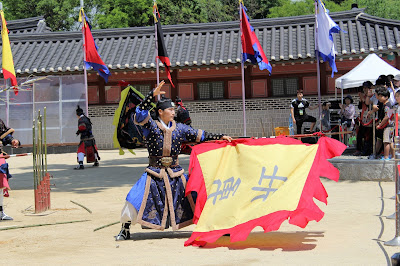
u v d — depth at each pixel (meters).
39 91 28.33
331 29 18.50
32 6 49.91
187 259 6.14
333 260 5.85
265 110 29.17
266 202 6.85
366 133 15.21
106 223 8.95
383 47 27.30
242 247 6.75
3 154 9.70
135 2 46.91
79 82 28.30
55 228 8.62
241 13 21.27
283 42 28.89
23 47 30.77
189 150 7.82
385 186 12.07
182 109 13.09
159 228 7.29
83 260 6.29
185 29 30.72
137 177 15.96
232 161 7.42
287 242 6.94
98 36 31.05
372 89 14.87
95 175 16.84
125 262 6.08
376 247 6.47
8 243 7.52
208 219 7.05
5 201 12.05
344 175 13.37
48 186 10.78
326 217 8.63
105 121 30.12
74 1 48.69
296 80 28.88
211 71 29.52
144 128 7.39
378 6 57.03
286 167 7.12
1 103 28.47
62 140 28.25
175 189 7.37
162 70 29.28
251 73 29.23
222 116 29.52
